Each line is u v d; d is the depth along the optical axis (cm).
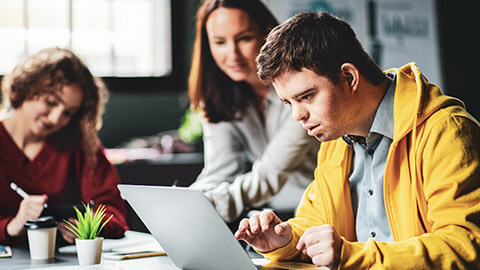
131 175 404
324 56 114
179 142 450
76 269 133
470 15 496
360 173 137
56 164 219
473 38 498
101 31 484
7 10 459
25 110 212
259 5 245
